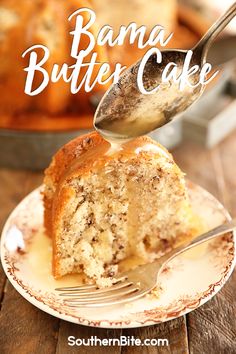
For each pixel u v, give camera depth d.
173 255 0.46
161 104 0.46
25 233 0.49
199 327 0.43
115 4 0.75
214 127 0.63
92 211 0.46
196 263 0.46
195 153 0.64
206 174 0.60
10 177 0.60
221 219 0.49
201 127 0.62
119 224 0.47
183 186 0.47
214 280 0.44
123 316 0.41
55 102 0.61
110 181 0.46
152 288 0.43
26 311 0.44
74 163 0.46
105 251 0.47
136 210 0.47
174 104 0.46
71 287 0.44
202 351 0.41
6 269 0.45
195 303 0.42
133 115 0.45
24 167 0.61
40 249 0.48
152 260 0.48
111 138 0.45
